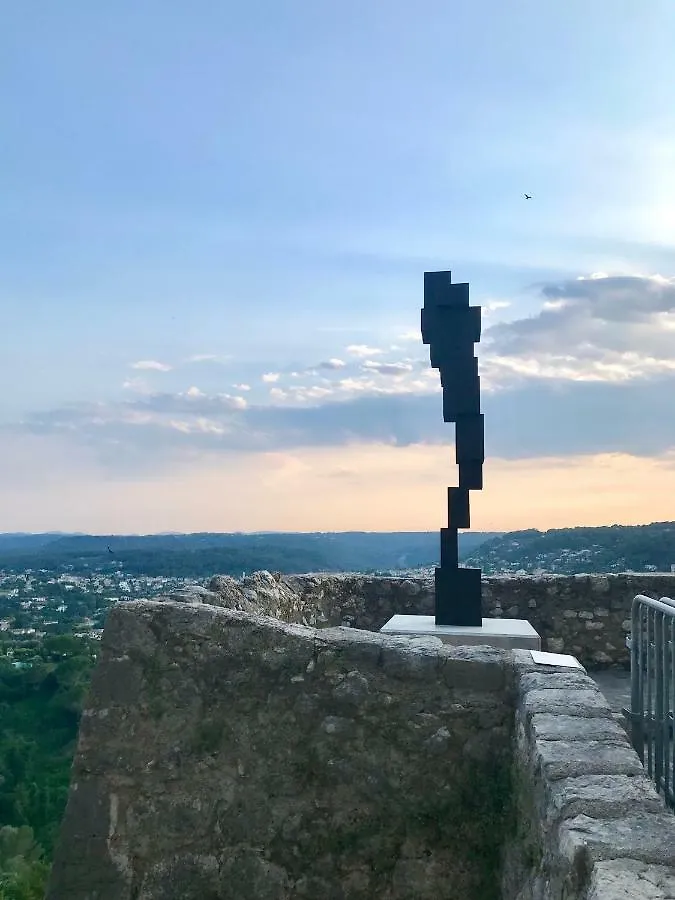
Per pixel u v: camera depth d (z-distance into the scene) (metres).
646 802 2.27
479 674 3.64
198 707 3.87
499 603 7.70
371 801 3.60
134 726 3.88
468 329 6.22
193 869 3.69
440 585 6.20
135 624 4.00
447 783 3.55
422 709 3.66
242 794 3.72
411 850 3.50
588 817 2.19
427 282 6.30
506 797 3.42
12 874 10.44
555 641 7.61
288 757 3.73
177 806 3.77
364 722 3.70
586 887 1.91
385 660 3.75
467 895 3.38
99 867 3.74
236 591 6.11
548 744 2.75
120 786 3.83
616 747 2.72
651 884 1.79
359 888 3.52
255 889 3.61
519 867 2.96
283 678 3.82
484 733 3.57
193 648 3.94
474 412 6.20
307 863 3.59
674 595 7.57
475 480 6.17
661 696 3.60
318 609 7.74
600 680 6.99
